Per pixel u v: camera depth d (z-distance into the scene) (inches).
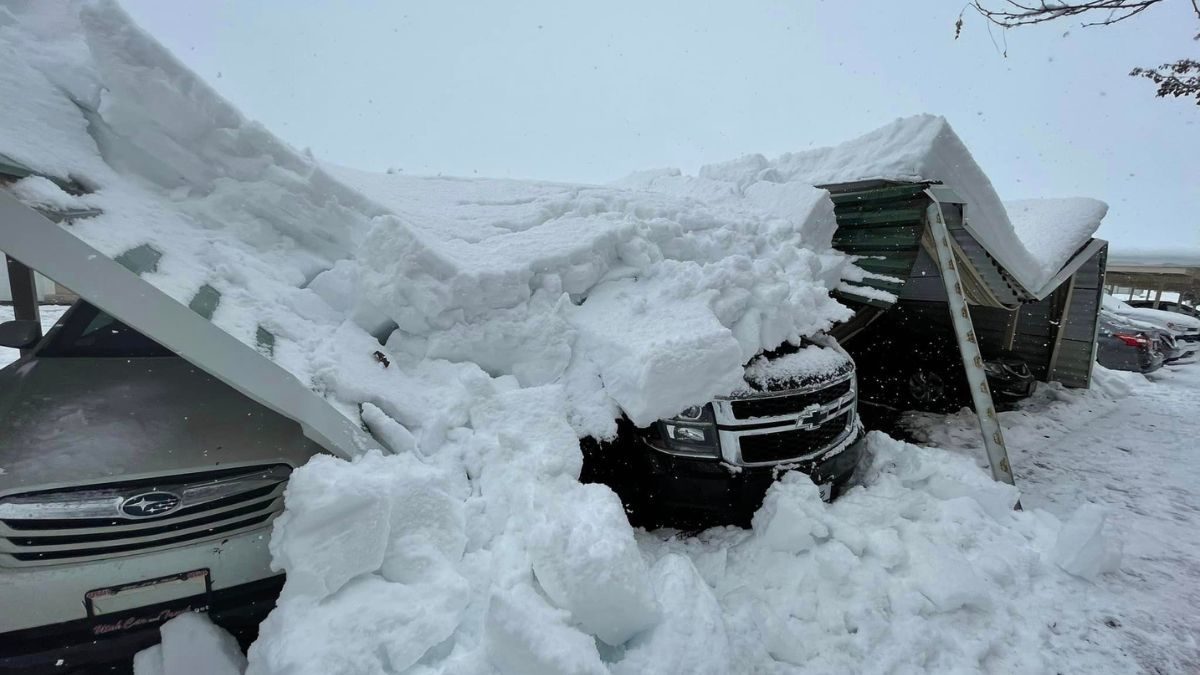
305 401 85.3
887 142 188.9
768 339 140.6
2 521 73.6
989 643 100.2
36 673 74.2
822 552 114.1
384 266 115.1
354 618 70.4
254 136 116.1
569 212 162.6
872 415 253.4
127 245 84.2
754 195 214.7
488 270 121.5
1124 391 293.1
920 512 133.8
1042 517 141.7
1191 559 131.4
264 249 118.3
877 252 184.1
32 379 107.0
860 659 95.1
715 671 76.7
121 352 121.2
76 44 114.3
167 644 77.0
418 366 115.3
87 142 104.1
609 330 125.6
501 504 90.5
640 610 78.4
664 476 125.3
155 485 81.2
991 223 192.4
